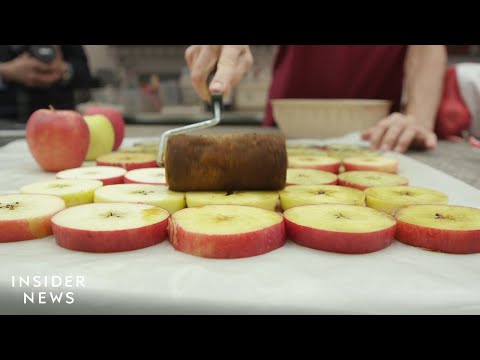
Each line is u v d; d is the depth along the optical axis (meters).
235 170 0.31
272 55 1.52
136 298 0.19
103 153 0.55
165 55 1.88
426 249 0.25
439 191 0.38
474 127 0.73
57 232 0.25
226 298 0.19
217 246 0.23
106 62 1.87
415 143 0.61
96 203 0.30
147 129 0.94
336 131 0.71
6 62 1.06
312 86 0.88
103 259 0.23
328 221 0.26
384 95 0.85
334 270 0.22
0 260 0.23
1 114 1.07
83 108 1.16
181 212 0.27
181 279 0.20
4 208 0.28
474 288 0.20
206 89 0.48
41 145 0.45
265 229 0.24
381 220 0.27
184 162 0.31
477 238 0.25
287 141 0.69
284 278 0.21
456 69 0.74
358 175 0.41
